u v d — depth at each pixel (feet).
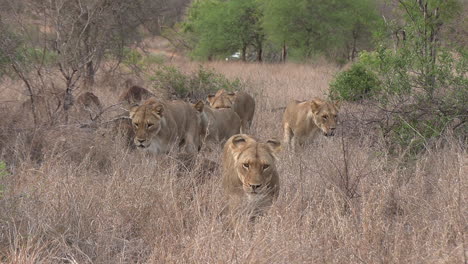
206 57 192.24
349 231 26.05
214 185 32.53
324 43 163.94
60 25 56.65
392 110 44.27
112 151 42.63
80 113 56.65
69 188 31.40
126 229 29.78
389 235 26.14
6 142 44.52
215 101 52.54
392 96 46.50
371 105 47.83
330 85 65.36
